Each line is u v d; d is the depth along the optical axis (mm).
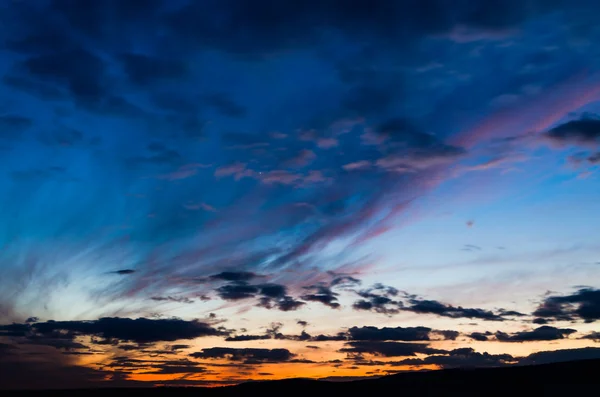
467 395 63969
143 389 77625
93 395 75875
